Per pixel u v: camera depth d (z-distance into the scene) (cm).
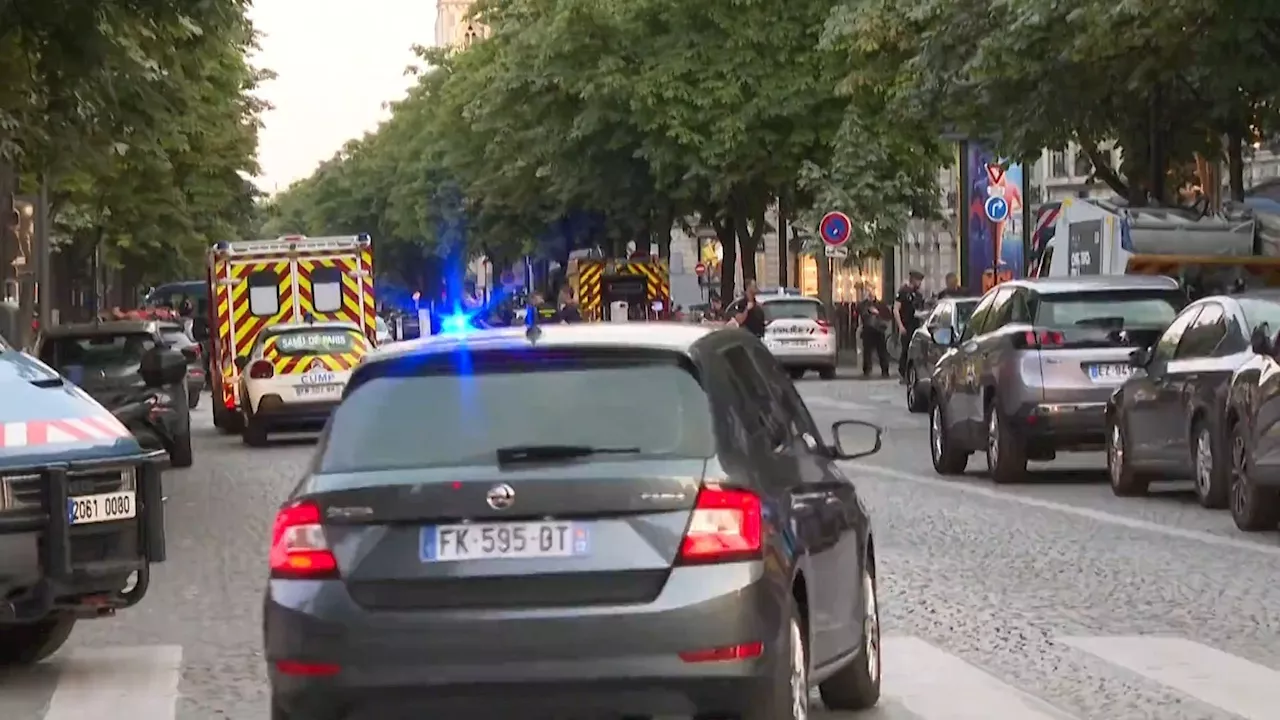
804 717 1714
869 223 12050
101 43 5525
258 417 7200
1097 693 2209
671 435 1630
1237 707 2123
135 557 2461
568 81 13025
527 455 1622
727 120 12494
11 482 2367
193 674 2480
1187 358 4291
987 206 9662
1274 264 7631
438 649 1592
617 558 1592
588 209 14012
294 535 1636
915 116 7625
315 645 1609
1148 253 7650
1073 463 5641
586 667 1580
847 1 8144
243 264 8400
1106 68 6988
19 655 2570
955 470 5256
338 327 7338
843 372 12250
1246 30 6022
